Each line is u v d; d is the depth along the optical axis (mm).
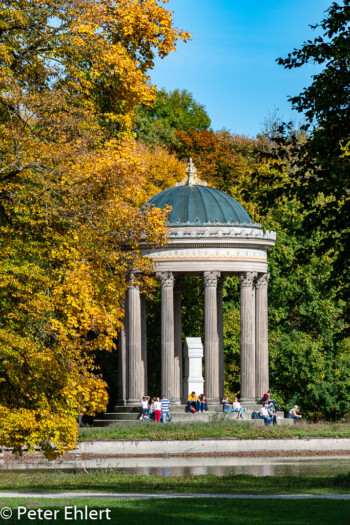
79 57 45281
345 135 41438
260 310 87188
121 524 32344
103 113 47844
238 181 109500
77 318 42844
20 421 40688
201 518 33719
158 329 102250
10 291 41812
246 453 67125
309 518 33875
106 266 45719
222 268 83875
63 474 52688
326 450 68312
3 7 42750
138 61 48562
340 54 40312
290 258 96062
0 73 41375
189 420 80000
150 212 44844
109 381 99312
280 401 95938
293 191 42969
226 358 98312
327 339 96500
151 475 53094
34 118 43438
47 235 42594
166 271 83750
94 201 42812
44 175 42406
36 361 40906
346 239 42688
